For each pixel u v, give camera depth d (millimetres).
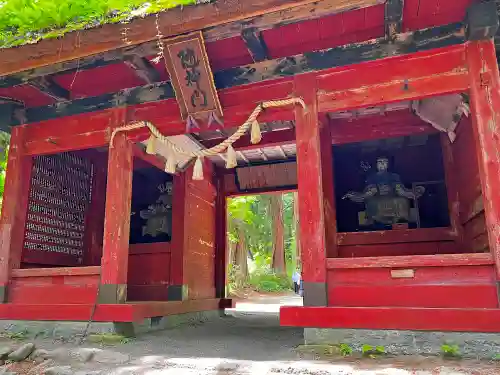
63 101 7977
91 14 6414
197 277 10586
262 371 4586
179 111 7270
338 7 5445
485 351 4941
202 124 7066
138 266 10172
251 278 34562
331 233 7648
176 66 6422
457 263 5324
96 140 7688
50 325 6941
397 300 5492
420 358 4949
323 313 5527
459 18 5941
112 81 7676
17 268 7707
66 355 5543
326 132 8109
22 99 8156
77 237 9492
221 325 9406
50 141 7980
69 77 7508
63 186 9195
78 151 9789
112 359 5285
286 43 6637
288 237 39688
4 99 8016
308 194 6047
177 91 6645
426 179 9234
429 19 6012
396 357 5051
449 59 5891
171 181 10719
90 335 6543
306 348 5449
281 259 34875
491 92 5539
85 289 7113
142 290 9961
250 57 6988
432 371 4348
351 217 9531
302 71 6535
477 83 5621
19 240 7836
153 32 5879
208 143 10078
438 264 5402
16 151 8086
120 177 7297
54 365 5168
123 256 7059
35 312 7031
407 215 8328
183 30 5809
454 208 8172
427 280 5441
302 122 6328
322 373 4395
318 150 6168
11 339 6766
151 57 6832
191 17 5652
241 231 32125
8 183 7984
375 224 9023
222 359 5211
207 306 10531
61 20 6461
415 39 6012
